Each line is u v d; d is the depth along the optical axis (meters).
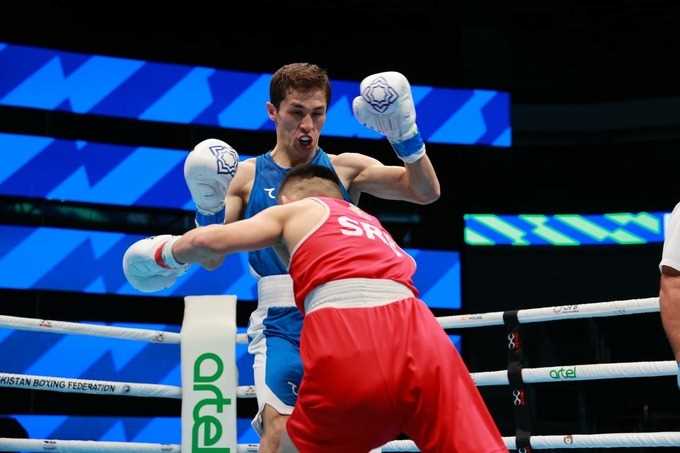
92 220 8.84
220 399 4.93
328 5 10.20
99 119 9.02
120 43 9.38
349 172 4.11
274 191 3.93
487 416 2.86
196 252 3.11
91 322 8.70
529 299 10.62
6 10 8.81
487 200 10.88
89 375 8.53
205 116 9.41
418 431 2.85
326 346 2.88
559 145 11.08
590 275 10.67
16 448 4.66
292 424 2.94
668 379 10.03
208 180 3.72
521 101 11.31
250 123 9.58
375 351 2.85
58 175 8.66
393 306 2.95
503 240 10.73
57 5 9.10
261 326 3.90
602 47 11.12
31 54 8.77
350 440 2.88
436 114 10.31
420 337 2.89
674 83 11.05
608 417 9.94
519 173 10.94
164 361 8.82
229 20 9.91
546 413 10.06
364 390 2.82
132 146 9.02
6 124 8.63
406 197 4.03
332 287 2.97
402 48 10.56
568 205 10.94
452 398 2.82
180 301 9.07
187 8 9.73
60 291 8.52
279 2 10.09
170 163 9.15
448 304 10.06
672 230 3.15
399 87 3.61
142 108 9.16
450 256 10.20
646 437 4.37
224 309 5.02
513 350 4.77
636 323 10.34
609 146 11.02
